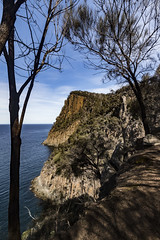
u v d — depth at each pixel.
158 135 6.91
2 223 17.08
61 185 21.45
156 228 1.73
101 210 2.22
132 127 15.02
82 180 17.97
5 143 93.06
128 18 4.91
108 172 11.70
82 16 4.67
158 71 6.50
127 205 2.24
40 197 22.56
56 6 2.10
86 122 36.97
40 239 7.55
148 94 9.62
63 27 2.51
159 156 4.20
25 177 32.19
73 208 12.80
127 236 1.67
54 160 28.20
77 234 1.78
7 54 1.91
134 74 6.53
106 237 1.68
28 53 1.98
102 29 5.25
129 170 3.93
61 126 80.88
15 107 1.85
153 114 10.04
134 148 7.05
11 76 1.87
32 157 52.09
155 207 2.09
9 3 1.51
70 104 88.44
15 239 1.55
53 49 2.21
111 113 27.88
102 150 17.12
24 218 16.80
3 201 22.30
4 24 1.48
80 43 5.40
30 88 2.03
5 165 42.59
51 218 9.38
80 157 16.73
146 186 2.72
